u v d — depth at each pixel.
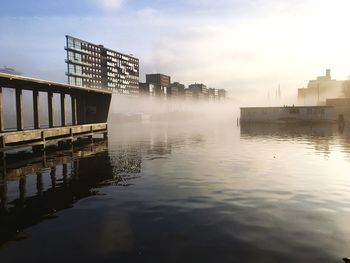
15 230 9.61
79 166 20.94
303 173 17.84
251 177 16.83
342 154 25.34
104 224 9.98
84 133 35.09
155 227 9.64
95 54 107.94
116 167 20.38
